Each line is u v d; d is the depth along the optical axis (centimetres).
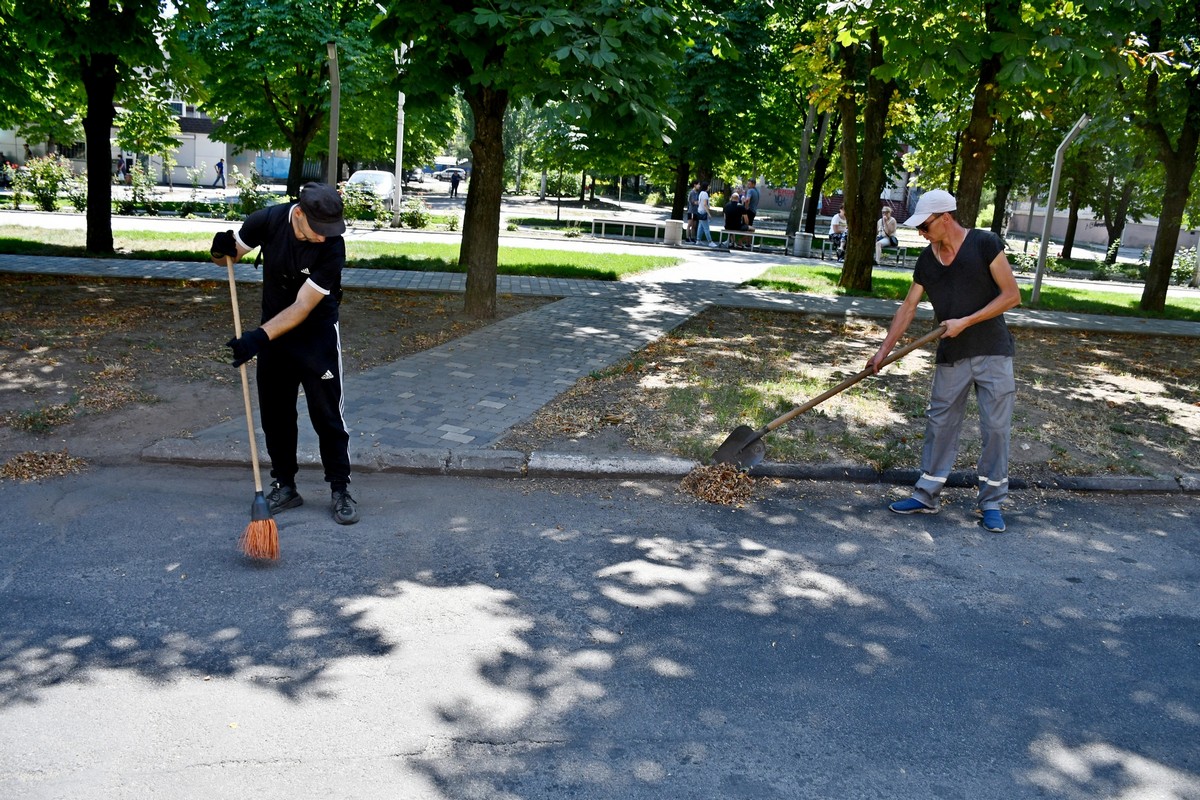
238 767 288
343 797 277
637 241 2703
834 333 1127
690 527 505
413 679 343
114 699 321
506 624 388
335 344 479
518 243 2334
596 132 863
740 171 3591
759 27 2508
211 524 475
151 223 2317
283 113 2805
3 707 313
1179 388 915
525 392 736
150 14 1240
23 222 2156
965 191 1145
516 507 520
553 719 322
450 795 280
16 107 1612
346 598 404
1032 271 2767
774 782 295
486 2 796
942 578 458
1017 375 927
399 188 2805
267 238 459
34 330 848
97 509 486
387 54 2459
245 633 370
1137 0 817
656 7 810
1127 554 500
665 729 320
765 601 422
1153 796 298
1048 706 348
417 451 573
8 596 390
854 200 1631
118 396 659
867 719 333
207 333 880
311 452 569
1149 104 1476
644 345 957
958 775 303
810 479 591
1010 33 850
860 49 1592
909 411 737
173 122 2733
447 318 1045
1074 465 623
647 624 394
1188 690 364
